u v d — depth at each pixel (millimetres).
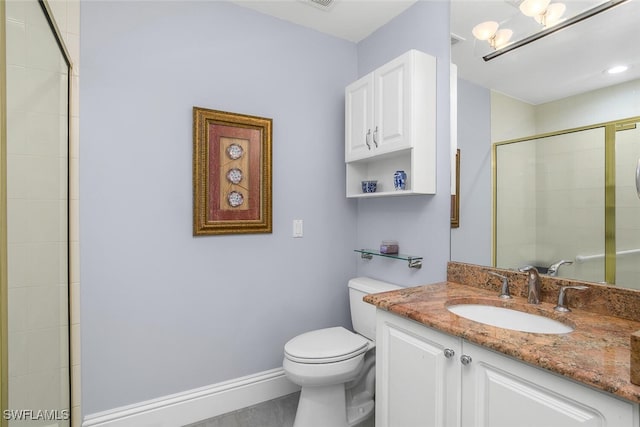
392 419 1350
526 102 1406
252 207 1993
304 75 2203
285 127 2127
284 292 2129
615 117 1143
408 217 1986
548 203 1329
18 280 900
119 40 1637
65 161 1413
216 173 1876
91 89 1569
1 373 760
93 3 1580
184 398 1788
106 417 1598
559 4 1309
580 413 790
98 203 1586
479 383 1016
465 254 1664
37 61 1062
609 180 1157
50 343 1213
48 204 1198
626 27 1120
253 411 1925
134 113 1672
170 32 1767
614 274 1144
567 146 1271
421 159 1744
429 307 1271
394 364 1339
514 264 1449
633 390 674
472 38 1629
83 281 1552
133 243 1673
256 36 2025
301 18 2111
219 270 1911
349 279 2395
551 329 1182
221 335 1917
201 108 1830
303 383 1588
